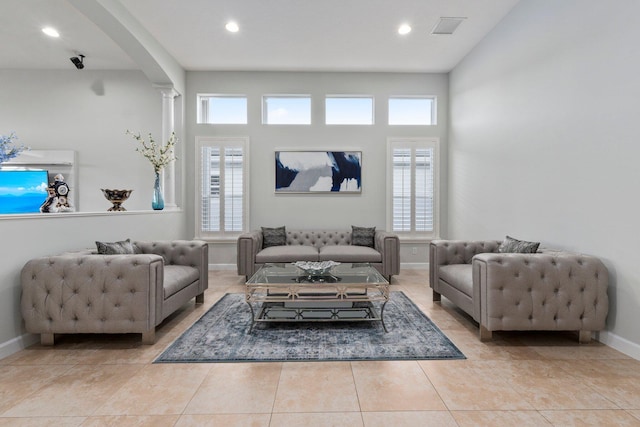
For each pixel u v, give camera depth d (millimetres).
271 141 5324
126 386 1879
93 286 2346
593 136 2539
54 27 3928
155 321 2461
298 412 1640
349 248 4547
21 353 2289
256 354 2291
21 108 5090
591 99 2555
